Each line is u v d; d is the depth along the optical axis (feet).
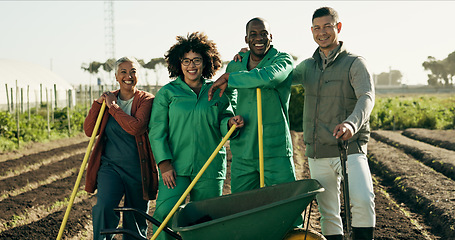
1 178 31.09
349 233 10.90
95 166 14.19
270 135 13.60
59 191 26.86
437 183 25.85
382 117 69.62
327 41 12.79
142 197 14.62
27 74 115.14
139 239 11.74
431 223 20.17
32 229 19.72
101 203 13.33
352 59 12.75
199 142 13.43
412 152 38.14
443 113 72.69
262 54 13.83
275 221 10.16
